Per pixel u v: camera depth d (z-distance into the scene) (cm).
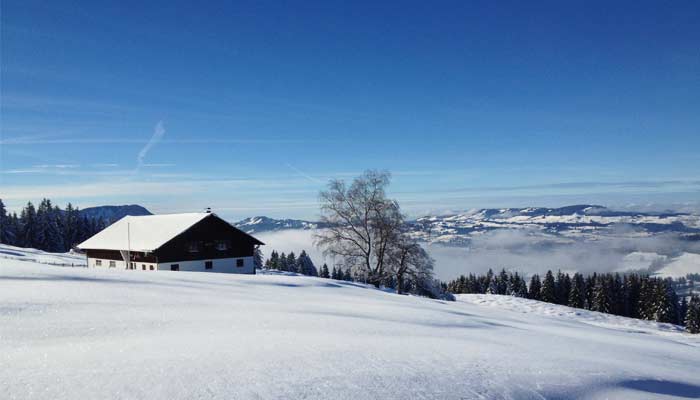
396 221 3788
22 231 8212
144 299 988
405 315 1158
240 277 2059
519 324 1461
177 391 353
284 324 787
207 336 620
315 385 401
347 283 2761
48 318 677
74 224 9194
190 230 3950
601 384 547
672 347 1289
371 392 402
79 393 335
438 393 428
